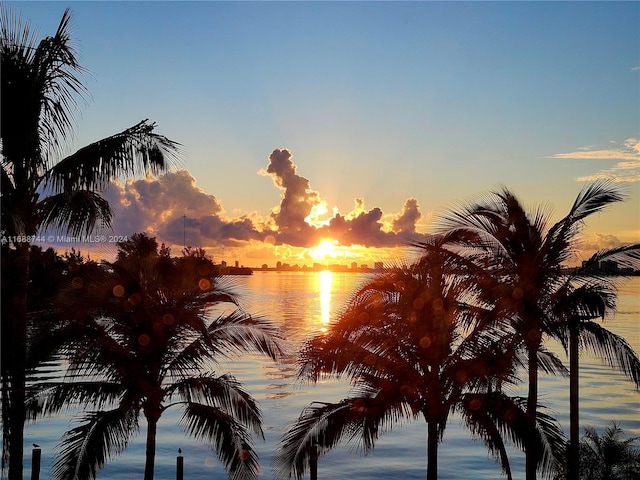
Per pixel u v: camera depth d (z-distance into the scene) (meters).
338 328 16.72
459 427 41.12
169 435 37.31
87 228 15.96
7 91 13.86
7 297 14.54
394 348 16.58
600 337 18.70
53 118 14.58
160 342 17.41
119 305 17.03
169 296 17.97
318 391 52.34
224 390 17.55
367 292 16.86
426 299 16.58
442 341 16.64
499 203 18.36
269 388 53.78
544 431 17.58
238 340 17.86
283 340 18.33
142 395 17.00
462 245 17.05
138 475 29.77
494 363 16.25
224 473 30.23
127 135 14.25
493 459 33.47
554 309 18.20
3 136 13.98
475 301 17.52
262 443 34.91
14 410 14.50
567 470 19.20
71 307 16.39
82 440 16.02
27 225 14.63
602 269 18.38
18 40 14.20
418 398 16.83
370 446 17.33
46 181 14.52
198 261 18.28
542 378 59.62
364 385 17.31
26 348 15.46
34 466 20.94
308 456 16.73
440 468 31.97
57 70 14.48
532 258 18.00
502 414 16.09
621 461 19.89
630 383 57.50
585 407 46.66
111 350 16.55
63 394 16.36
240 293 18.67
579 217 18.17
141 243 18.53
